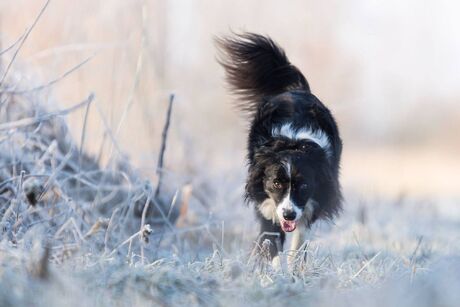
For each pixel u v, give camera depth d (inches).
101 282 279.1
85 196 448.1
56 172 374.3
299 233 409.1
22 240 324.8
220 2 833.5
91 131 524.1
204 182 560.7
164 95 568.7
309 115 420.5
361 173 925.8
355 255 416.5
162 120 564.4
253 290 288.7
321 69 929.5
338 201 423.8
